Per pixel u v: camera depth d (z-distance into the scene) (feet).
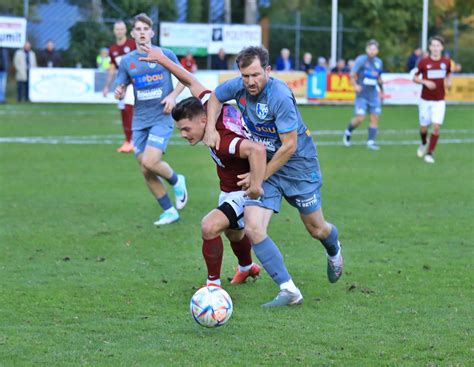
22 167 96.43
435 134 102.89
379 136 137.08
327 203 73.36
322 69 204.64
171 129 64.59
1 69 200.34
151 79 63.77
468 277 48.03
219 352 35.14
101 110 185.26
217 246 42.04
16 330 38.11
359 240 58.23
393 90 207.41
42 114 172.86
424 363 33.76
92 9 237.04
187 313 40.96
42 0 232.94
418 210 70.03
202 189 81.66
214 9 257.96
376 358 34.37
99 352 35.14
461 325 38.88
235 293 44.96
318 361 34.01
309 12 263.49
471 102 216.74
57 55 203.31
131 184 84.58
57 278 47.70
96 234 60.29
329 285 46.39
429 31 278.46
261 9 267.59
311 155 42.52
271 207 42.01
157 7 243.19
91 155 108.17
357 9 264.31
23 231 61.05
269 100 40.09
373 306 42.16
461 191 80.43
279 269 41.83
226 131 40.57
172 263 51.67
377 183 85.40
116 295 44.16
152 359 34.27
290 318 40.06
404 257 53.06
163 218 64.44
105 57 196.85
